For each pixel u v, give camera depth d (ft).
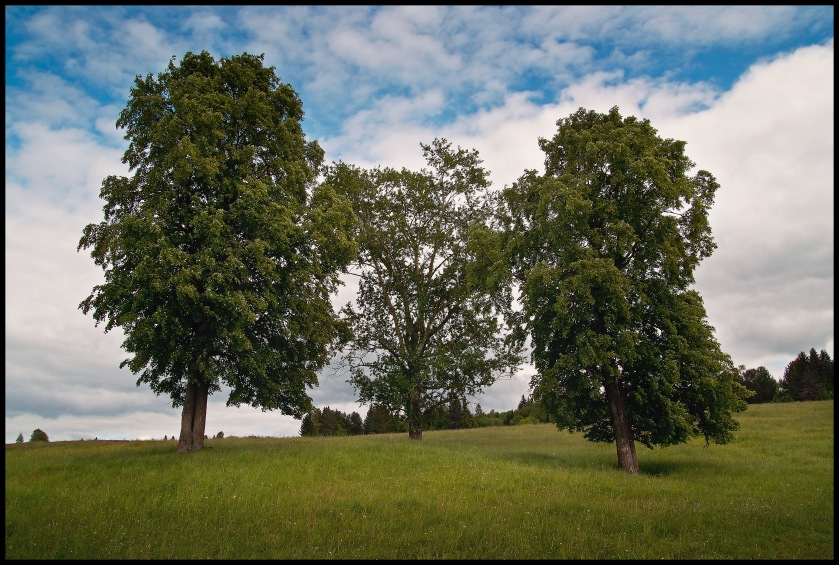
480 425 295.07
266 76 76.43
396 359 105.19
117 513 39.09
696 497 49.32
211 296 58.90
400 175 110.22
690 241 73.92
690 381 70.13
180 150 61.93
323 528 35.42
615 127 76.64
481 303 89.76
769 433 114.32
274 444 81.05
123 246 61.31
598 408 78.23
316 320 75.77
